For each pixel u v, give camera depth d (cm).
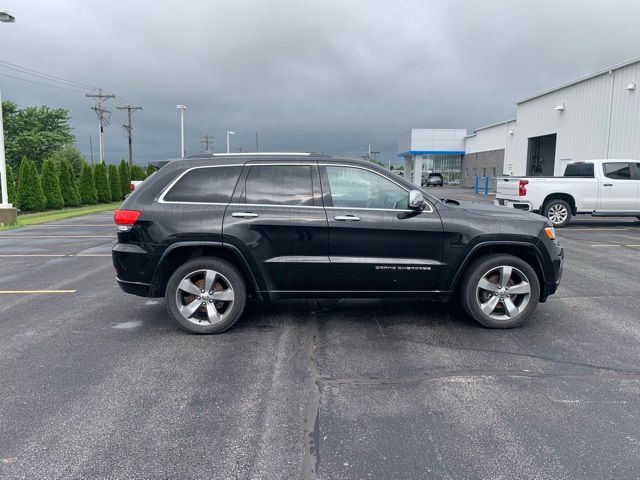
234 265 523
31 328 546
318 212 510
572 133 2498
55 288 744
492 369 427
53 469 286
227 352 470
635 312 592
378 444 311
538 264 537
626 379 406
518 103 3156
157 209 510
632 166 1455
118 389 390
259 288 516
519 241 523
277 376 415
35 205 2461
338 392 385
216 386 396
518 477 278
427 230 512
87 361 449
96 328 545
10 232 1539
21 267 925
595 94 2288
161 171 528
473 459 295
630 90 2033
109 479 277
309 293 521
